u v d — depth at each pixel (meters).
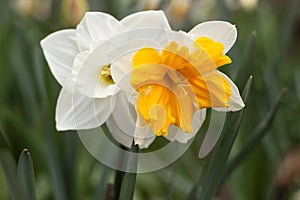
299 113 0.76
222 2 0.68
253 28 0.73
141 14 0.40
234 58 0.64
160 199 0.71
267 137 0.63
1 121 0.68
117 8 0.74
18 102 0.76
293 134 0.75
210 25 0.40
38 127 0.66
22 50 0.68
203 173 0.46
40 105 0.68
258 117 0.66
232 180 0.66
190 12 0.84
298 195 0.67
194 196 0.46
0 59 0.74
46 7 0.85
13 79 0.77
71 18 0.65
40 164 0.68
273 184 0.60
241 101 0.40
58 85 0.62
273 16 0.95
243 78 0.51
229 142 0.42
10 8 0.80
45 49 0.41
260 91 0.67
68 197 0.55
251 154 0.65
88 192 0.68
